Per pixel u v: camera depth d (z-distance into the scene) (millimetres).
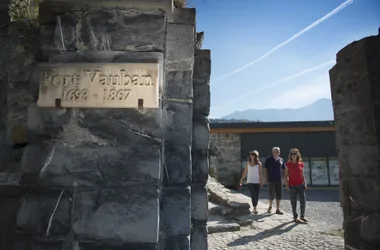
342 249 4113
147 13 1746
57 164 1617
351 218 2857
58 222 1566
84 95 1640
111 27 1725
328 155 14438
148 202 1580
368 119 2629
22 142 2043
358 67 2758
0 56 2178
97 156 1622
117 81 1652
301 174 6004
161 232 1759
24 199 1608
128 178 1603
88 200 1583
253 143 14484
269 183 6891
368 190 2625
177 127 1871
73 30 1729
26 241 1585
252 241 4590
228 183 13938
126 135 1641
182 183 1825
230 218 6008
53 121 1653
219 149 14242
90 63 1669
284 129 13812
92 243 1559
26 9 2361
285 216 6500
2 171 2027
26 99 2082
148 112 1656
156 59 1700
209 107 2422
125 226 1556
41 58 1745
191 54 1932
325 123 13578
